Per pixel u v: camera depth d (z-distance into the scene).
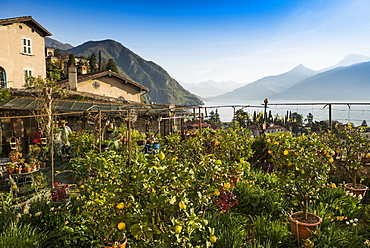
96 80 22.36
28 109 12.15
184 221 2.58
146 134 11.70
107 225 3.80
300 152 4.64
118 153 8.62
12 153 8.77
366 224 4.92
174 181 2.95
